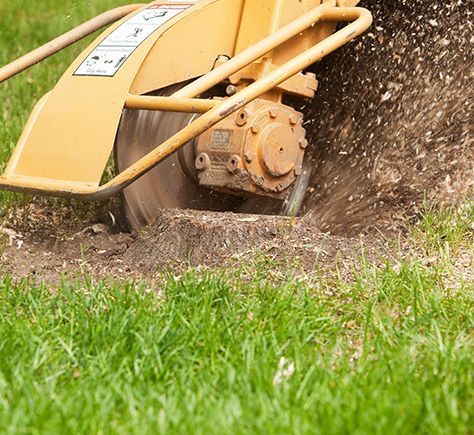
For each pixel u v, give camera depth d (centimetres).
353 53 1719
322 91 1725
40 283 1326
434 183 1602
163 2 1594
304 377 970
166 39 1505
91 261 1485
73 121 1473
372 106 1703
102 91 1472
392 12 1727
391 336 1114
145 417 878
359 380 955
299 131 1528
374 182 1642
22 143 1499
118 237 1559
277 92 1523
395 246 1449
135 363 999
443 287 1285
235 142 1476
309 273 1345
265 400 902
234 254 1412
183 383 966
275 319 1143
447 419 870
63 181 1450
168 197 1595
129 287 1245
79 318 1131
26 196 1734
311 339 1112
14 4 3112
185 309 1167
